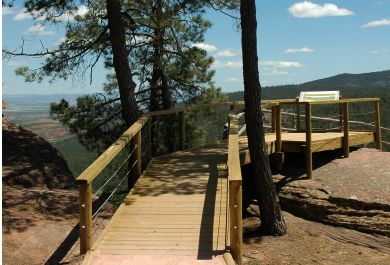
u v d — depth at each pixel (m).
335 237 7.98
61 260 5.63
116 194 9.70
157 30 13.09
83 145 12.95
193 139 14.26
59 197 7.67
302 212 8.79
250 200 9.74
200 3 12.05
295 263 6.91
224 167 8.88
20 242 6.05
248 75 7.79
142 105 14.05
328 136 11.09
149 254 5.45
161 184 7.92
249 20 7.70
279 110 10.06
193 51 13.73
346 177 9.35
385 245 7.68
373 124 12.31
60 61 11.01
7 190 7.86
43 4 10.11
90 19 11.78
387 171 9.41
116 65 10.05
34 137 11.15
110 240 5.84
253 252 7.23
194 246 5.63
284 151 10.23
